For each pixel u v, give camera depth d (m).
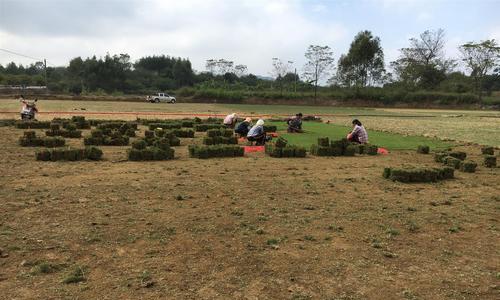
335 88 81.25
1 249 5.89
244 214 7.86
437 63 81.88
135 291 4.85
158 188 9.65
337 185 10.62
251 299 4.78
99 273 5.29
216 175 11.33
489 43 72.19
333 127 26.56
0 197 8.49
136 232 6.74
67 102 52.34
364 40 78.50
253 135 17.03
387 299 4.92
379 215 8.13
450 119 40.31
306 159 14.53
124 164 12.54
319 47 76.25
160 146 14.06
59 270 5.35
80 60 98.25
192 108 49.47
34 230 6.71
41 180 10.10
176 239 6.50
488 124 33.50
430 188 10.65
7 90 65.06
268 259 5.88
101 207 8.02
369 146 16.08
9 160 12.52
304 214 8.02
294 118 23.16
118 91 82.06
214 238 6.59
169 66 109.62
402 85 81.44
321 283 5.24
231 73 95.75
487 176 12.45
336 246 6.47
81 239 6.38
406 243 6.73
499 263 6.06
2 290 4.80
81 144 16.36
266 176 11.42
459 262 6.05
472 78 79.75
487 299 5.01
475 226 7.69
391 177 11.39
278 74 82.25
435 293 5.11
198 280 5.18
